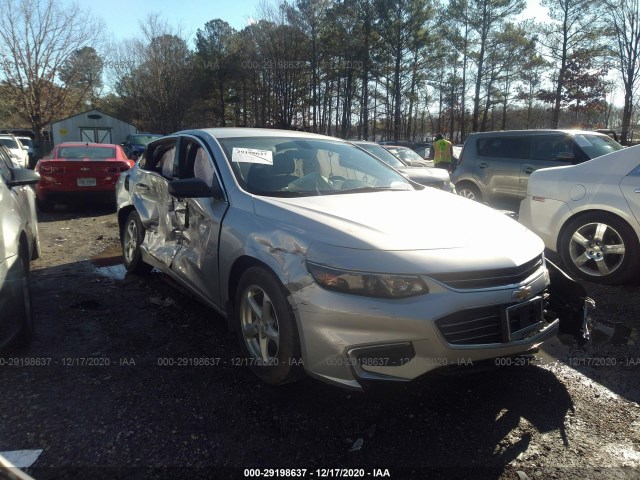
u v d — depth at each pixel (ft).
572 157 25.39
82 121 127.44
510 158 28.66
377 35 135.13
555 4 122.83
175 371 10.87
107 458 8.02
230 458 8.09
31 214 17.97
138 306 14.78
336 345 8.49
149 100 177.27
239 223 10.75
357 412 9.41
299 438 8.62
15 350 11.77
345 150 14.58
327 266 8.64
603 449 8.47
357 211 10.23
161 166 16.10
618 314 14.29
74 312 14.21
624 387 10.45
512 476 7.79
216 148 12.84
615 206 16.06
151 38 171.12
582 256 17.17
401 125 159.74
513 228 10.34
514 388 10.37
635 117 112.57
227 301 11.22
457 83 153.69
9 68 117.70
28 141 97.86
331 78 147.13
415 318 8.15
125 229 18.34
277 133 14.52
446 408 9.61
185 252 13.23
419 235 9.10
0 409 9.29
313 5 138.41
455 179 31.48
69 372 10.75
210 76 178.29
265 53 149.89
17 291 11.08
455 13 137.59
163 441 8.47
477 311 8.51
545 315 11.49
